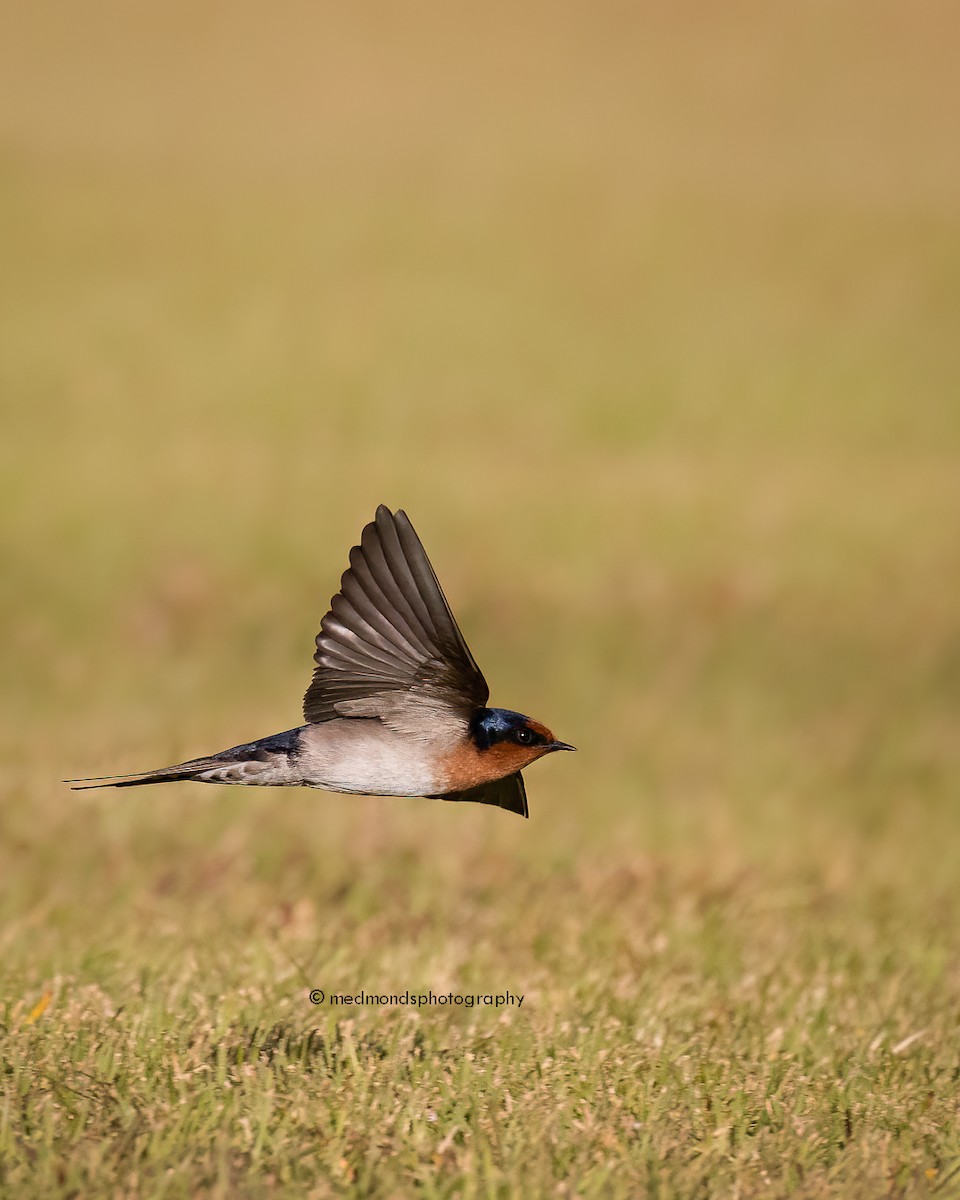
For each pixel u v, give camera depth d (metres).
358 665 5.21
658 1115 5.94
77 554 20.44
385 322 35.72
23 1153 5.25
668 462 27.53
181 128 48.47
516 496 24.39
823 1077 6.52
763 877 11.02
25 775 11.30
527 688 16.86
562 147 48.78
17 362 31.56
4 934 8.77
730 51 58.53
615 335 35.59
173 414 29.23
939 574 21.48
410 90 54.06
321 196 43.69
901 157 48.81
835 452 28.78
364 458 26.81
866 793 13.96
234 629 18.23
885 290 38.78
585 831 11.87
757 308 37.50
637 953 8.65
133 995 7.20
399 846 11.00
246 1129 5.55
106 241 39.12
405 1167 5.40
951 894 11.02
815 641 19.02
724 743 15.20
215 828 10.89
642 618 19.45
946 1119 6.14
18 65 52.81
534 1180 5.24
